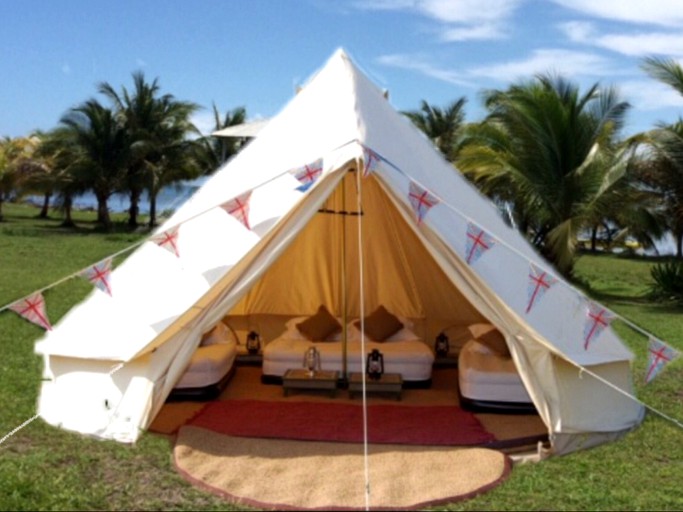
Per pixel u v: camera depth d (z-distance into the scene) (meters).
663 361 5.59
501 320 5.61
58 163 31.05
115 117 30.88
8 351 8.53
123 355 5.57
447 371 8.08
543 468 5.09
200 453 5.18
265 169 6.39
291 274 9.11
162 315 5.61
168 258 6.12
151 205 31.70
